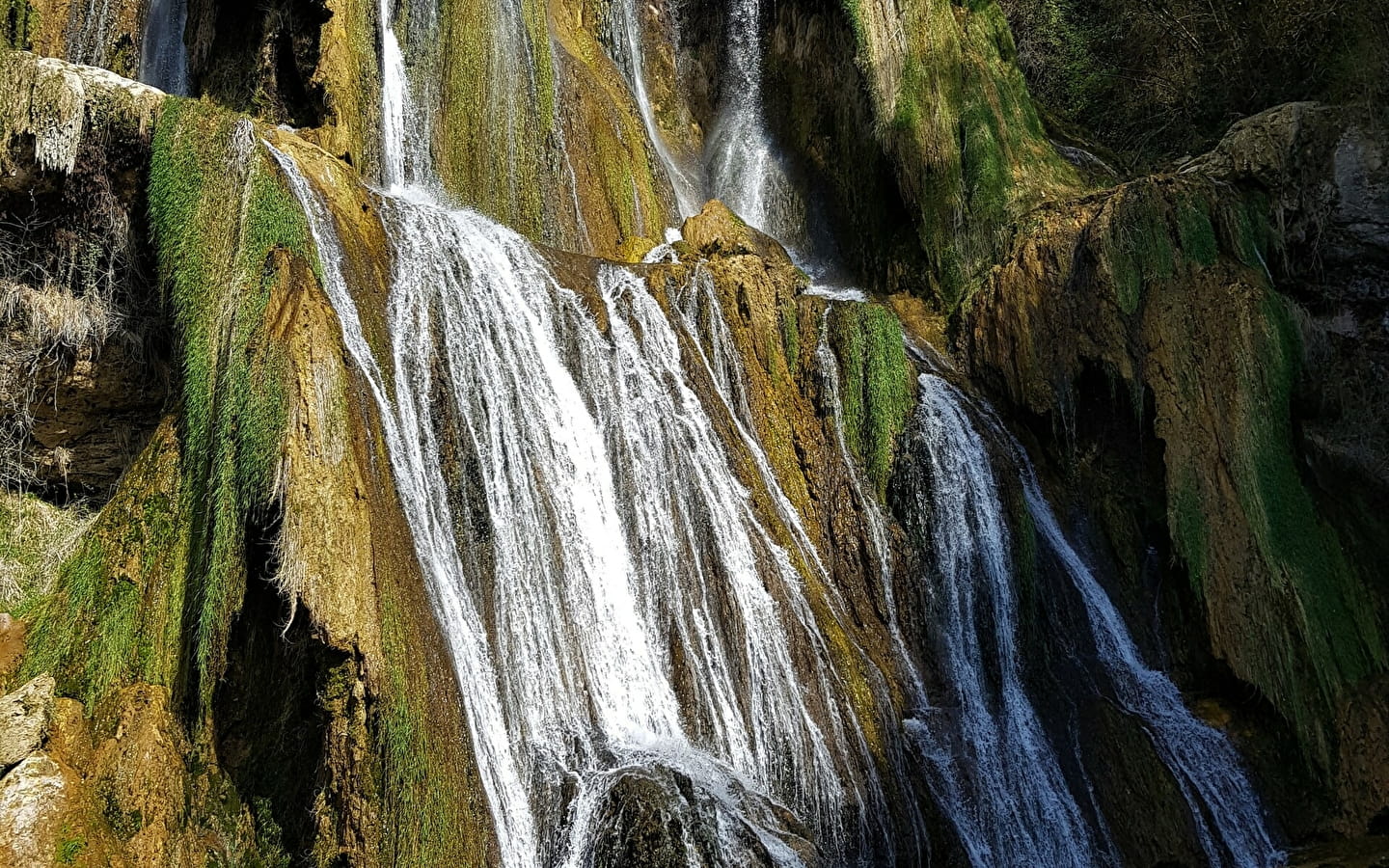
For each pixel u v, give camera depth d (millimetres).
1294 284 12969
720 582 9438
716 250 12508
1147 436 11750
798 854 7727
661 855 7074
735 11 17609
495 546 8523
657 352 10344
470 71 13062
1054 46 17922
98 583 7570
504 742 7832
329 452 7340
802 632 9508
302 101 12258
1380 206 12617
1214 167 13102
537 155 13492
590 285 10500
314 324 7676
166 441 7949
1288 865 9586
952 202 14344
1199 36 16500
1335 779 10062
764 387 10883
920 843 8766
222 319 7871
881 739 9211
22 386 8484
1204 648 10891
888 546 10547
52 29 12789
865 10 15055
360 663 6910
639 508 9461
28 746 6664
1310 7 14805
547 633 8453
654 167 15117
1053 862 9164
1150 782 9773
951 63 15008
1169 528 11180
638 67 17484
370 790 6762
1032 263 12594
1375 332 12836
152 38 13719
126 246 8625
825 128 15891
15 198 8281
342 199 9172
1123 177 15859
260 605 7293
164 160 8320
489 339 9336
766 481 10359
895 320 11352
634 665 8727
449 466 8578
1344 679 10461
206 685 7184
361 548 7211
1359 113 12789
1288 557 10797
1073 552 11594
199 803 7070
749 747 8734
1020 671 10406
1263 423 11258
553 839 7469
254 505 7188
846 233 15484
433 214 10031
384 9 12633
